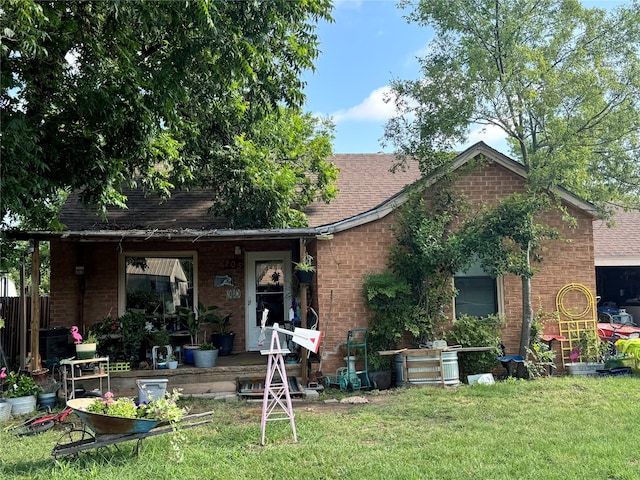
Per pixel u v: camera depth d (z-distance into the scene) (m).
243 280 13.12
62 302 12.29
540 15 10.37
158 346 11.01
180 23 8.01
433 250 10.25
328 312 10.93
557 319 11.32
